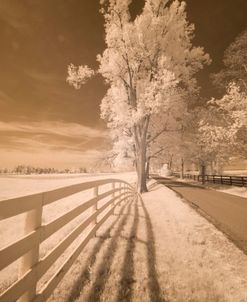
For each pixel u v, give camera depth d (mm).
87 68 16594
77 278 3314
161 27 16828
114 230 5711
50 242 4652
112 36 16594
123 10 16594
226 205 11016
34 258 2189
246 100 15375
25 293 2055
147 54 16641
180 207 9805
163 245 4980
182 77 17891
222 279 3562
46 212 9398
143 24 16484
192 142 22672
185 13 16906
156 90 16234
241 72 16953
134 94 18203
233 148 17531
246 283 3461
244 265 4113
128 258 4145
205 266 4020
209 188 21734
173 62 17766
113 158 24266
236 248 4973
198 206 10422
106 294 3016
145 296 3033
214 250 4816
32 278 2115
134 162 23750
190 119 20953
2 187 26172
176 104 17969
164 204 10703
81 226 3836
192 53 17578
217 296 3088
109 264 3842
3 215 1700
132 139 20891
